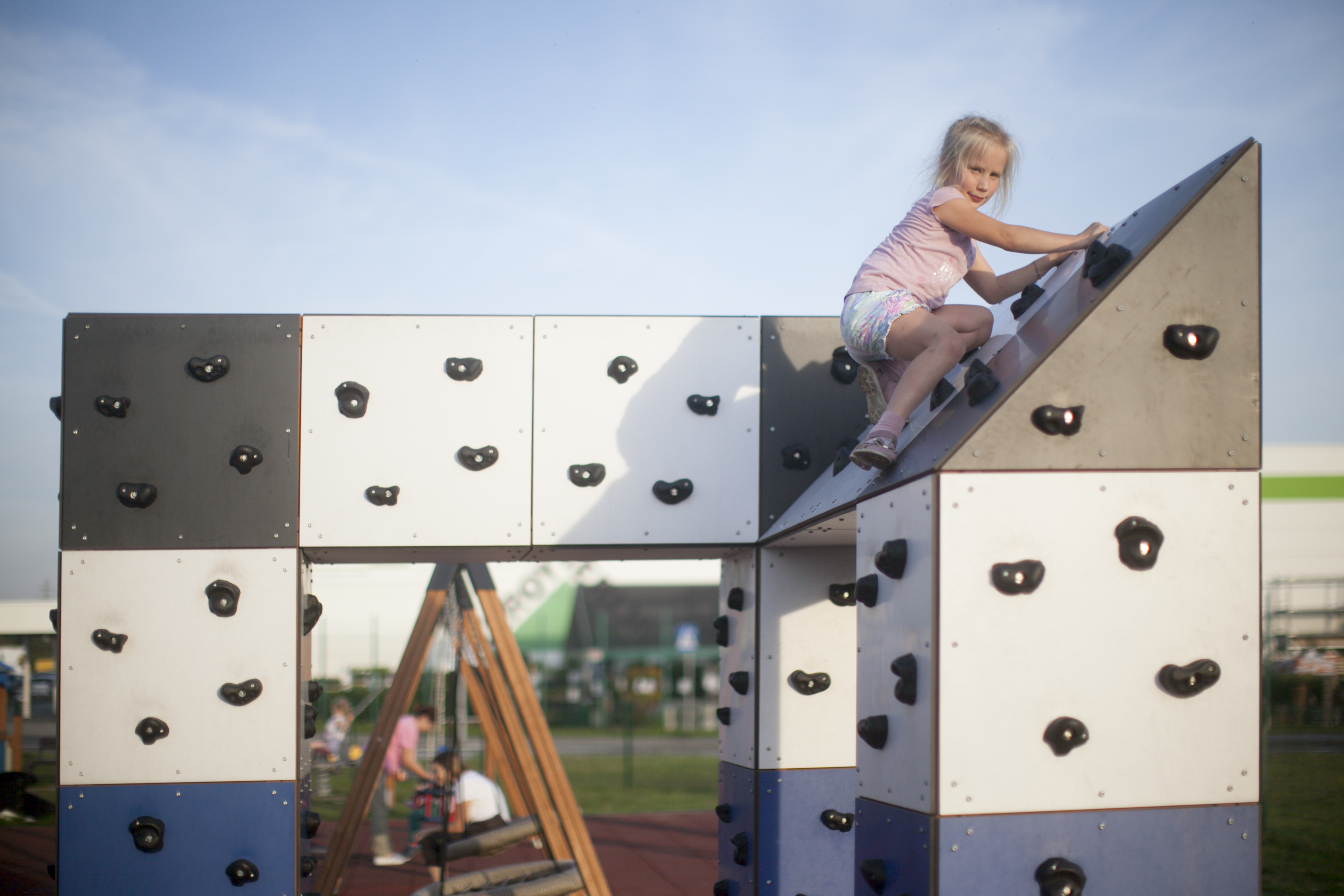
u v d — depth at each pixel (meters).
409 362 4.95
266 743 4.61
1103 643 3.06
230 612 4.64
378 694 20.14
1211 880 3.05
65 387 4.71
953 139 3.76
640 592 32.50
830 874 5.00
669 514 5.05
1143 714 3.06
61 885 4.48
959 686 3.00
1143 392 3.15
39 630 22.38
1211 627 3.12
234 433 4.79
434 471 4.91
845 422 5.21
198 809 4.55
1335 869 8.02
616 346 5.10
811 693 5.06
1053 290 3.72
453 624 6.11
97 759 4.54
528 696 5.86
